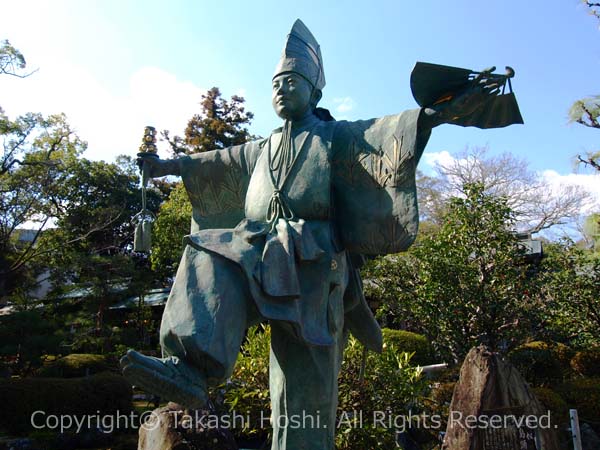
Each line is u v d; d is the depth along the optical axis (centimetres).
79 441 980
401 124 330
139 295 1880
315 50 381
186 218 1852
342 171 349
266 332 741
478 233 991
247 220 334
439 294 983
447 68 304
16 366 1455
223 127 2656
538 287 983
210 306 286
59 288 1836
